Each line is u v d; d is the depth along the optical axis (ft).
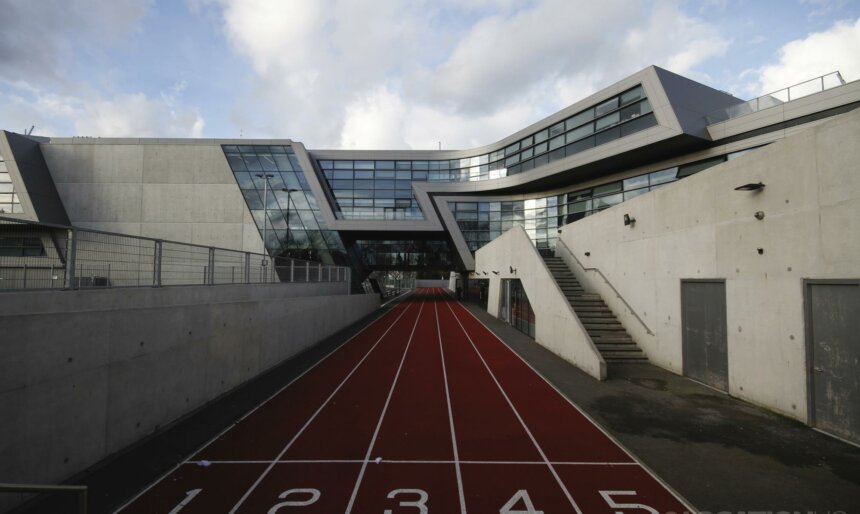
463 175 117.39
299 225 112.88
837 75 55.16
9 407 15.47
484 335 61.05
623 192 87.66
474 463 19.30
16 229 22.07
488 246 95.09
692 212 33.53
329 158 118.93
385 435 22.67
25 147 105.09
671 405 27.35
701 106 75.36
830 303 21.99
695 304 33.30
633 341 42.47
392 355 45.68
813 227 22.93
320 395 30.40
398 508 15.62
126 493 16.67
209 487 17.15
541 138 99.96
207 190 111.86
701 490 16.71
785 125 60.39
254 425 24.27
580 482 17.49
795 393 24.08
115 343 20.57
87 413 18.79
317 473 18.35
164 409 24.12
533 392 30.78
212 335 29.40
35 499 16.11
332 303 62.49
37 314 16.60
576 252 59.41
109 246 27.25
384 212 117.70
